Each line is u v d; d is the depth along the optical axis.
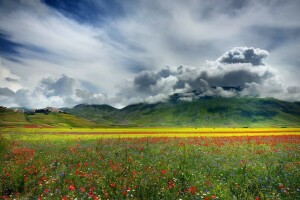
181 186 9.96
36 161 14.63
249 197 8.42
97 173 11.71
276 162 14.38
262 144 27.66
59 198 8.98
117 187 9.77
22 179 11.02
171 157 16.45
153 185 9.96
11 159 15.78
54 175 11.78
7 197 9.70
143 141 30.72
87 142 30.52
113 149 21.67
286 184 10.02
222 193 9.02
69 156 17.11
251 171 12.27
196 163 14.28
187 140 32.84
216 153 19.00
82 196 9.05
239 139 34.72
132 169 12.45
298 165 13.39
